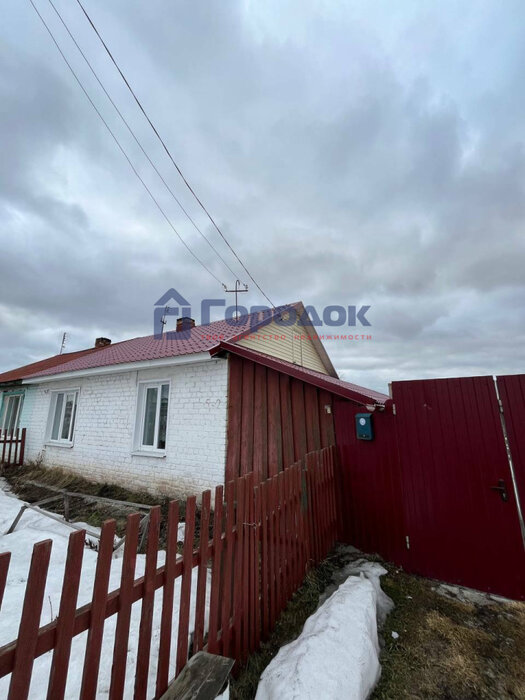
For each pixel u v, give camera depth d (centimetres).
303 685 148
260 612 228
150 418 681
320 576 321
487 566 316
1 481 815
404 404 382
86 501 588
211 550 185
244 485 220
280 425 499
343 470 424
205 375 598
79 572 115
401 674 199
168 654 149
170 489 596
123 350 1006
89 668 114
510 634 245
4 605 262
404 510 368
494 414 331
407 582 330
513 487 314
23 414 1047
